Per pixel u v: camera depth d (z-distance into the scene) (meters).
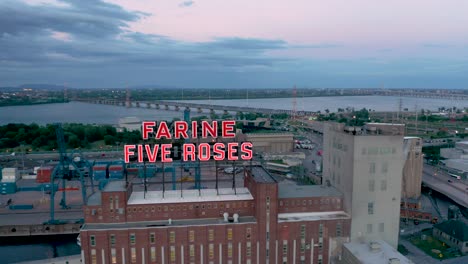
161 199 102.12
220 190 110.38
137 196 105.06
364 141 99.75
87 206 97.25
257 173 109.25
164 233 94.81
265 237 98.44
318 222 100.19
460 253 113.81
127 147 104.44
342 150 106.31
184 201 100.75
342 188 106.75
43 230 144.00
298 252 100.38
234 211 102.62
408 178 172.00
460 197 165.25
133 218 98.94
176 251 95.75
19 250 135.12
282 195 105.12
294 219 100.69
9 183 184.38
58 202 173.12
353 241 102.19
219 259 97.56
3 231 142.00
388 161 101.81
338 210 106.19
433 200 177.50
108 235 93.19
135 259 94.62
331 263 102.12
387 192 102.81
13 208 163.12
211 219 101.50
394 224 104.31
